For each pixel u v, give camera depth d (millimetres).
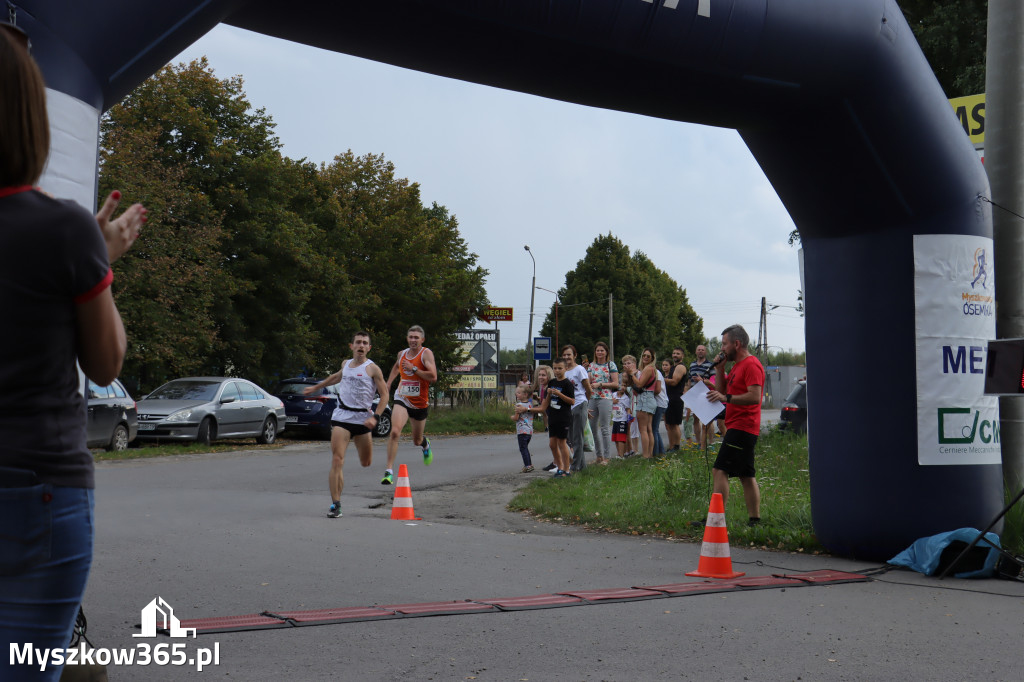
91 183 3893
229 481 13875
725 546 6766
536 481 13453
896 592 6203
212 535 8375
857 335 7527
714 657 4508
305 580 6375
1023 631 5125
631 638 4863
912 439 7344
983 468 7441
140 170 24250
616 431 17047
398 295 34281
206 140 28328
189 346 25078
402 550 7715
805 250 8008
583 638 4852
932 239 7383
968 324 7461
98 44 3875
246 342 28312
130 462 17109
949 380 7367
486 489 13180
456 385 37500
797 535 8195
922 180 7230
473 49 5648
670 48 6047
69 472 2008
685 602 5801
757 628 5121
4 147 1948
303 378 26719
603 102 6465
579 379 14766
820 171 7328
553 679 4117
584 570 6949
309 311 32031
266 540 8125
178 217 25656
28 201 1973
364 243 33969
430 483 13984
